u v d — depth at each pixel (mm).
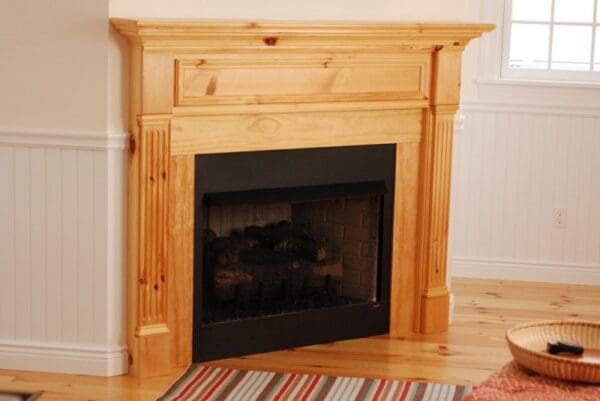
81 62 4203
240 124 4473
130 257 4359
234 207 4781
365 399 4234
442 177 4977
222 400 4184
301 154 4660
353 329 4953
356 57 4629
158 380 4387
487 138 5926
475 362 4707
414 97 4832
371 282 5020
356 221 4988
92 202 4297
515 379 3055
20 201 4324
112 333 4406
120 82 4234
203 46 4254
